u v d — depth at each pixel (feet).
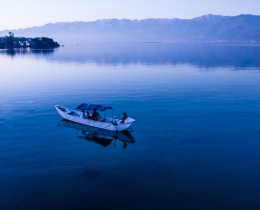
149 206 51.55
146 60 334.03
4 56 400.88
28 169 64.69
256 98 130.52
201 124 95.35
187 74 207.62
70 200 53.06
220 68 244.22
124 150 75.41
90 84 166.40
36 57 384.88
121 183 59.00
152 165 66.95
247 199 53.83
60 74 210.38
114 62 308.19
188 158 70.54
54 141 82.02
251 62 298.15
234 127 92.27
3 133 87.61
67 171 63.77
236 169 65.05
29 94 140.15
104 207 51.13
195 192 56.03
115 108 115.44
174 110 111.96
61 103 123.65
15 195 54.49
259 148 76.18
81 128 94.38
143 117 103.35
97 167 65.77
